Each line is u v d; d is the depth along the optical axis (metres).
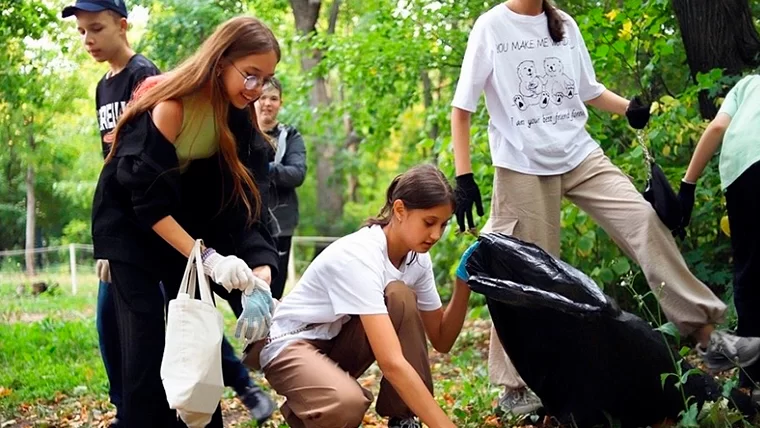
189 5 10.97
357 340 3.67
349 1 15.36
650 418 3.81
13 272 19.69
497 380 4.48
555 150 4.37
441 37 9.14
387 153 26.06
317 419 3.53
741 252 4.18
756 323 4.16
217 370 3.39
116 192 3.66
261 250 3.81
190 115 3.54
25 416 5.84
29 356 7.89
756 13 6.86
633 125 4.44
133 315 3.65
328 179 25.38
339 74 11.96
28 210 22.83
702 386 3.84
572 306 3.57
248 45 3.45
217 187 3.71
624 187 4.36
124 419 3.69
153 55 11.11
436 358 7.15
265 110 6.42
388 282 3.61
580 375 3.77
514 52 4.36
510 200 4.40
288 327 3.73
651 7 6.48
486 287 3.65
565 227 6.30
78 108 18.09
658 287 4.19
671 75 7.10
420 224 3.50
